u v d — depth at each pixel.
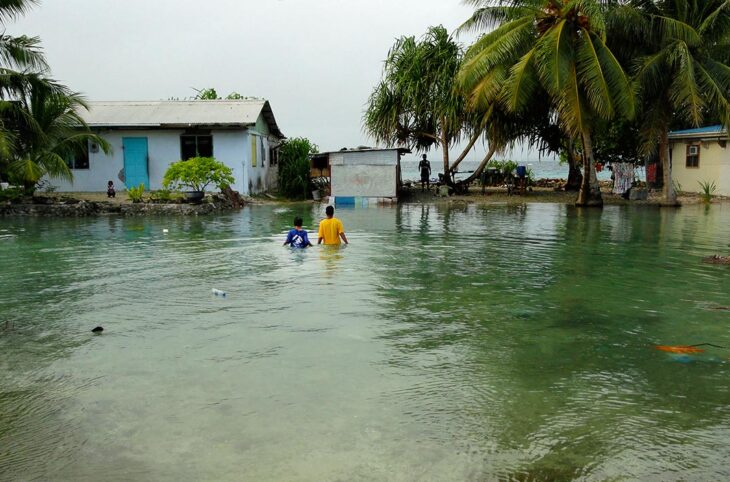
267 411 4.74
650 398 5.00
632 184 30.08
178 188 22.61
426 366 5.71
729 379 5.39
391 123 29.59
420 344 6.36
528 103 25.70
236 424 4.52
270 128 32.91
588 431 4.43
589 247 13.05
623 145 30.56
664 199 24.97
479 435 4.36
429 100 28.39
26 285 9.14
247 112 27.14
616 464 3.98
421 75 28.06
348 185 26.58
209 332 6.77
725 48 23.23
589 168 24.33
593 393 5.09
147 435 4.36
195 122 25.70
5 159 19.17
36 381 5.35
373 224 17.78
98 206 20.61
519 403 4.90
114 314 7.51
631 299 8.28
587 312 7.62
